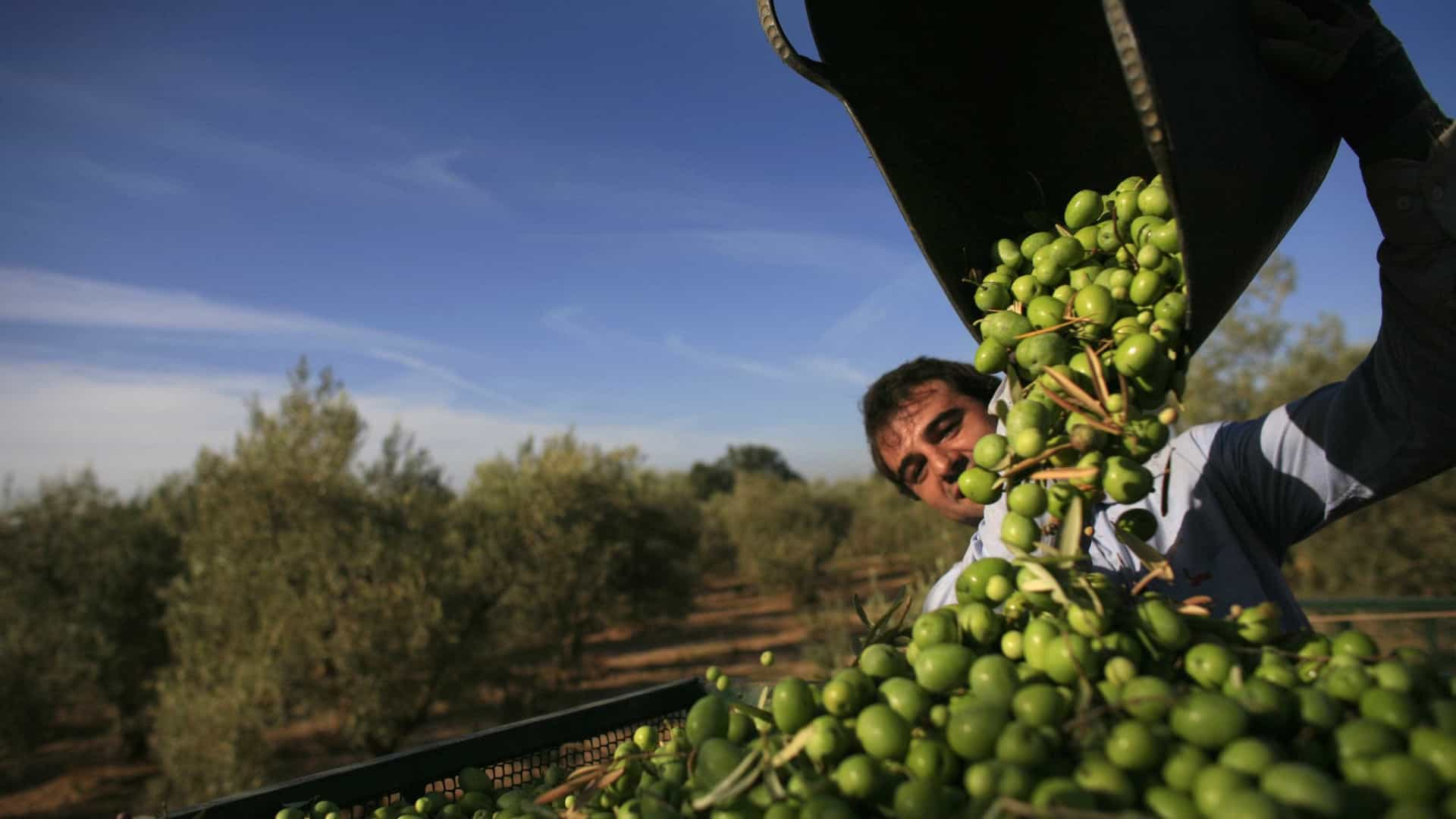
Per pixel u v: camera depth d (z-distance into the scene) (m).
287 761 11.60
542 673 14.18
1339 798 0.88
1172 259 1.39
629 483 17.92
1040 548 1.42
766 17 1.64
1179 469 1.95
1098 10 1.82
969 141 1.95
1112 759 1.01
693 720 1.37
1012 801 0.91
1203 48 1.16
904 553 26.17
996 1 1.93
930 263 1.78
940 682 1.19
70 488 14.84
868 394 2.65
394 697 10.79
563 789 1.49
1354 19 1.25
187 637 11.05
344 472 11.70
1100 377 1.32
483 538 13.77
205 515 11.40
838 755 1.14
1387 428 1.60
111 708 16.52
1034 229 1.91
